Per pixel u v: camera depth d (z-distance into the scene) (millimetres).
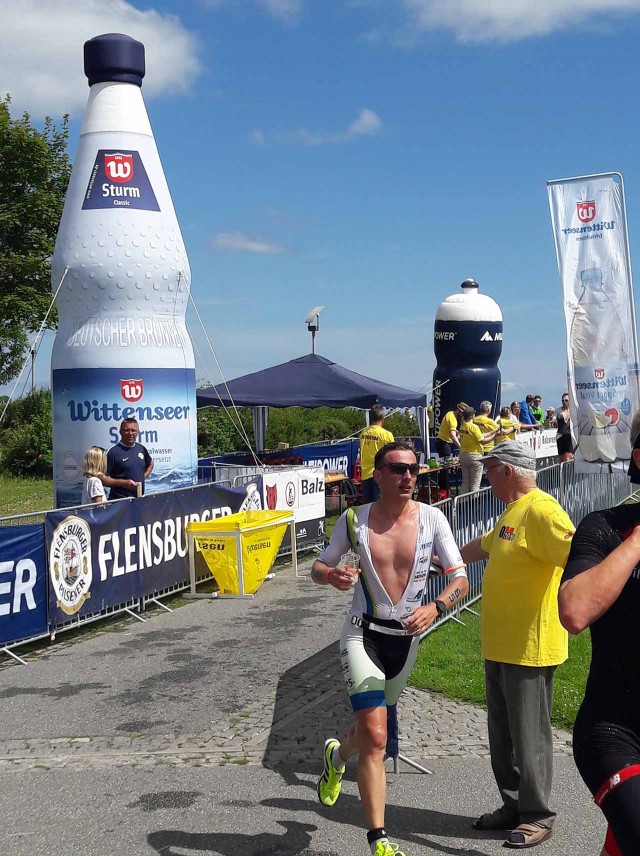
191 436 12086
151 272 11531
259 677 6699
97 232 11414
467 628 7887
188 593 9594
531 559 3939
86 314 11531
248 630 8141
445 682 6293
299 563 11422
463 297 21656
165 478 11680
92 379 11375
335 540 4016
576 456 10312
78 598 7914
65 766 5055
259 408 18016
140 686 6539
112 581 8359
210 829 4195
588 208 10055
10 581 7191
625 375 10086
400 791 4582
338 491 15781
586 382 10195
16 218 34250
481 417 15992
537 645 3924
